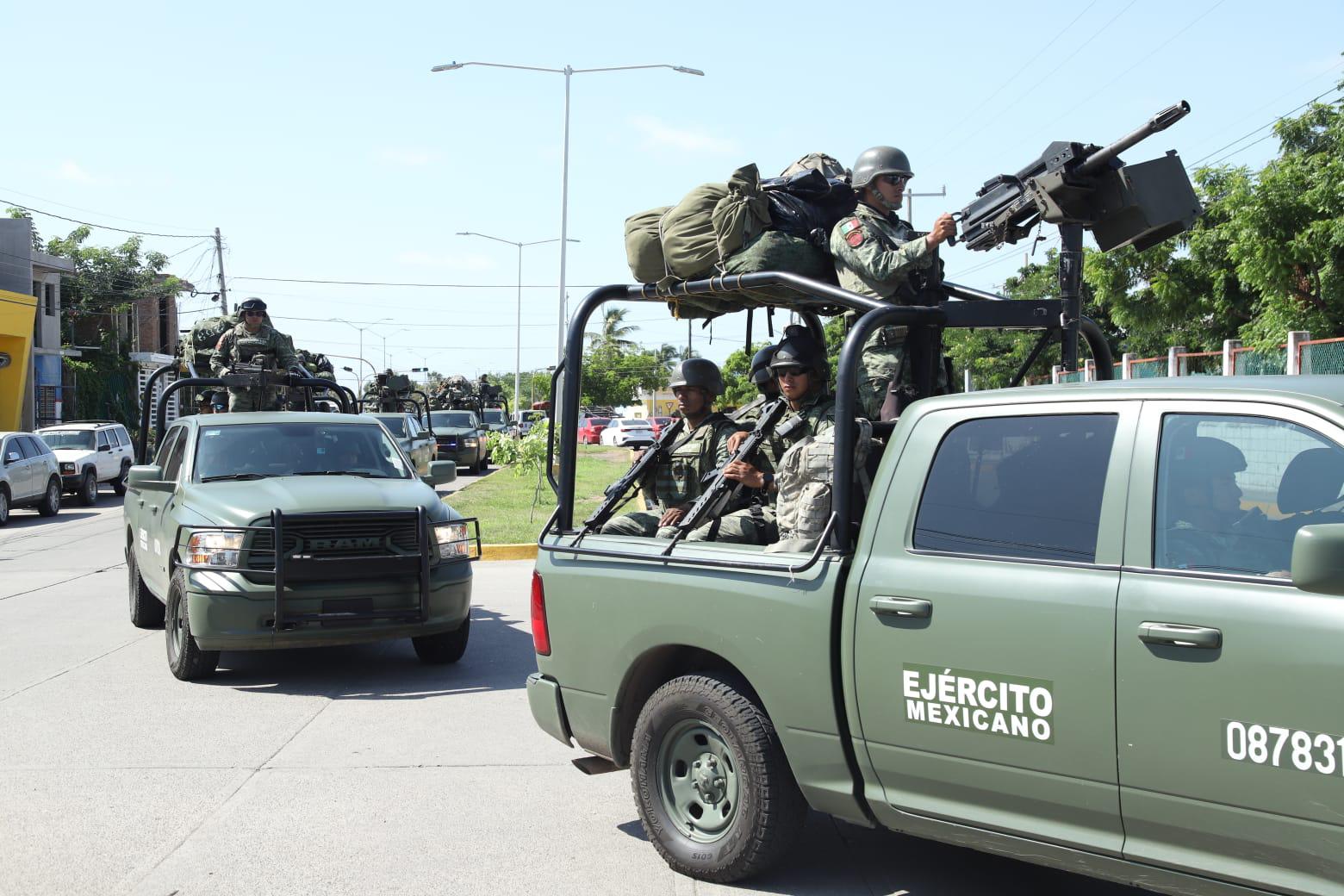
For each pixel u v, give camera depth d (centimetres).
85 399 4481
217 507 830
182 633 823
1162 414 351
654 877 463
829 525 409
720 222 498
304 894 450
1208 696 317
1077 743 342
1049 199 479
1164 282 1891
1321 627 300
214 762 630
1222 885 319
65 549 1753
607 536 514
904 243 507
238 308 1306
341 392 1350
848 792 403
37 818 539
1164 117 423
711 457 635
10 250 3925
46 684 823
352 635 809
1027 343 2702
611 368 9381
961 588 371
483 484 2833
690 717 455
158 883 462
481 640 991
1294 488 322
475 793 576
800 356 526
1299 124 1814
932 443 399
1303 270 1650
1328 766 296
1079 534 356
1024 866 469
